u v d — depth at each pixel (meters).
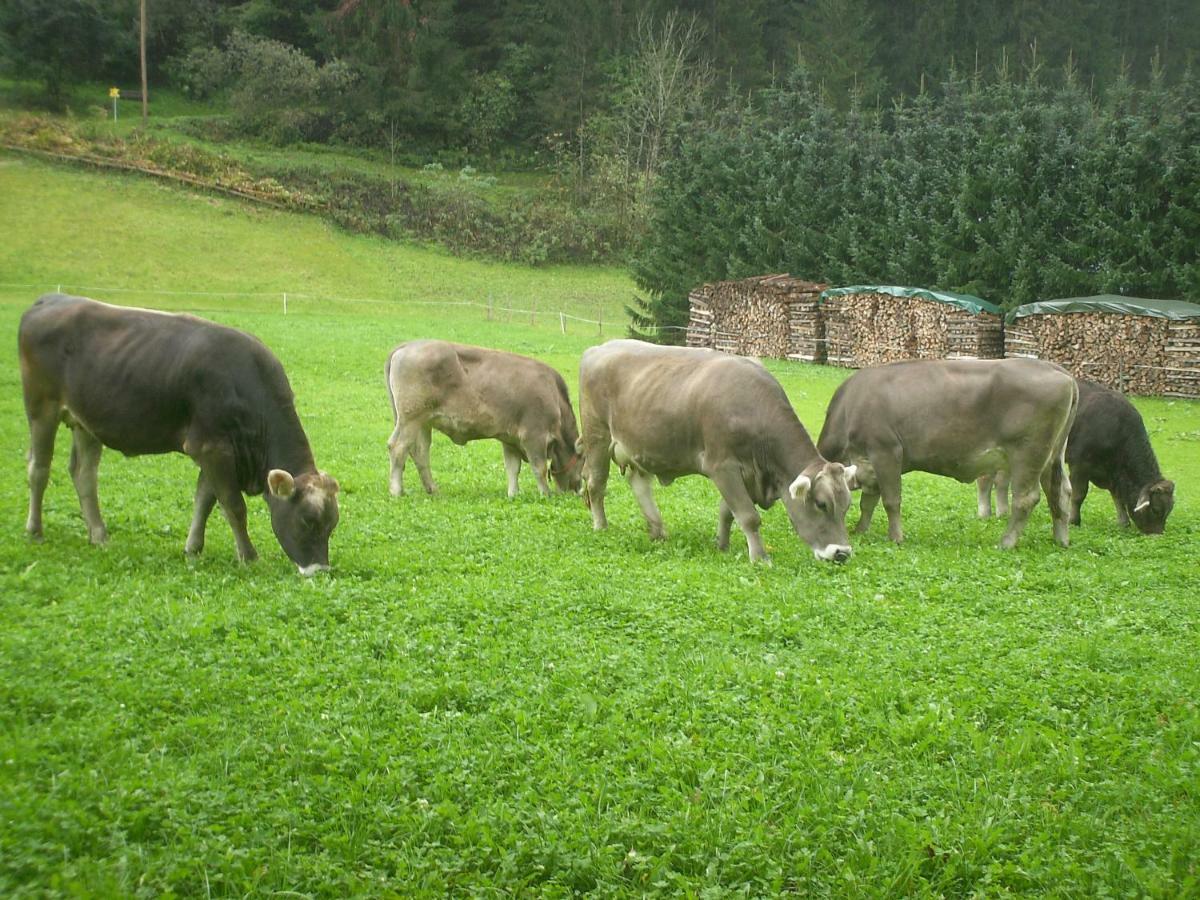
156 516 12.82
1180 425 26.77
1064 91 43.34
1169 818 6.02
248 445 10.44
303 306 53.44
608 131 83.06
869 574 11.12
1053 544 13.93
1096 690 7.83
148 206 63.31
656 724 7.06
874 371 14.10
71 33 78.50
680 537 13.19
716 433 11.82
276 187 68.69
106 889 4.96
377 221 68.69
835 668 8.11
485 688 7.43
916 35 84.56
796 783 6.30
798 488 11.05
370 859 5.49
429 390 15.39
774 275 44.25
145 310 10.79
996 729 7.22
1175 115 36.53
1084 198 36.38
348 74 84.06
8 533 11.32
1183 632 9.44
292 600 9.08
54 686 7.02
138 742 6.41
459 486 16.78
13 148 66.44
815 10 86.56
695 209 50.19
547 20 91.75
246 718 6.86
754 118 51.84
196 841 5.42
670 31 83.19
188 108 85.62
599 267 71.50
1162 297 35.56
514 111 88.81
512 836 5.62
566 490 16.45
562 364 34.50
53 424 10.88
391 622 8.71
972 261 37.94
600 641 8.58
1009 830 5.91
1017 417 13.25
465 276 64.19
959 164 40.28
